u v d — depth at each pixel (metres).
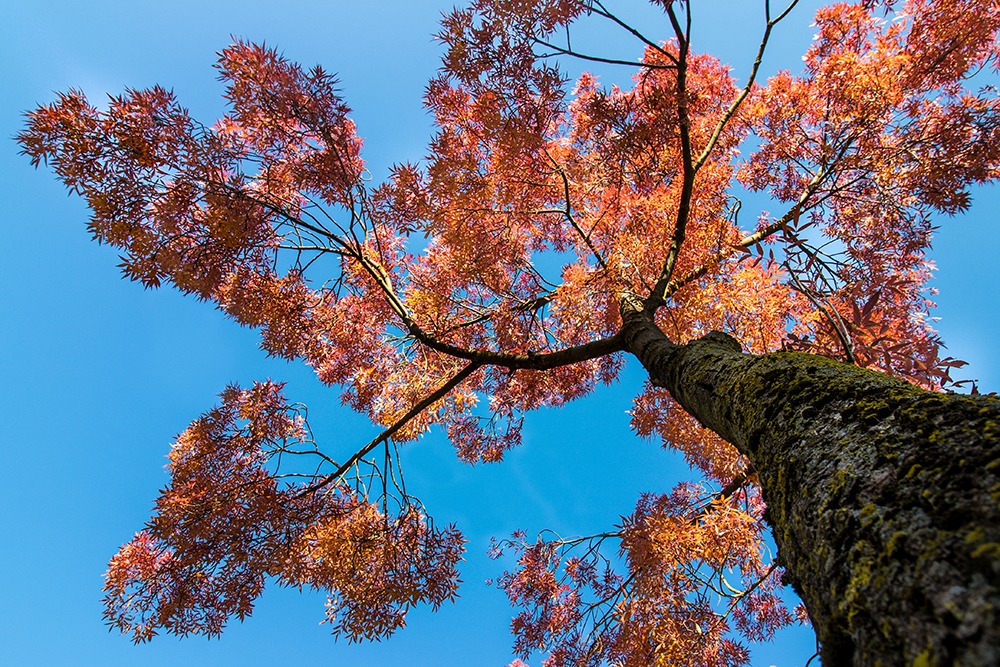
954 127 4.76
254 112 4.03
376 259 5.50
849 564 1.00
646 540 4.36
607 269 4.62
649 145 4.58
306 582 4.87
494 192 4.99
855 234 5.39
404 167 4.69
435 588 4.85
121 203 3.71
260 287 4.73
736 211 5.03
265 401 4.99
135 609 4.47
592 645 5.09
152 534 4.35
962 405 1.09
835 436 1.30
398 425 5.14
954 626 0.71
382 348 6.08
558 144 6.02
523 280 6.12
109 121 3.57
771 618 5.48
